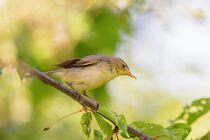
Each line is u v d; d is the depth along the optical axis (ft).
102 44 36.32
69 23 27.78
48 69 35.22
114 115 21.89
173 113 57.82
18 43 19.25
